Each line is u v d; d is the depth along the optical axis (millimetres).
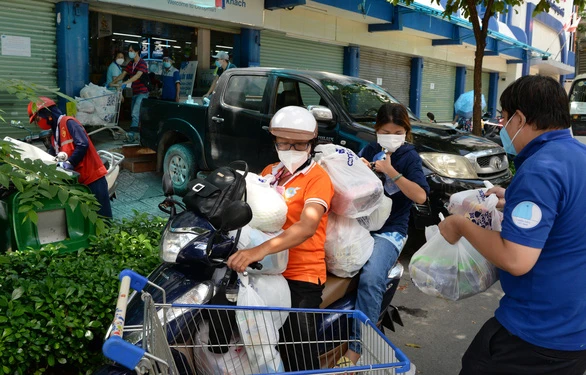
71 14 8367
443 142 6145
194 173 7574
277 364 2367
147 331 1976
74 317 3043
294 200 2592
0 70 7934
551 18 26750
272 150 6590
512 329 2041
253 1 10727
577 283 1931
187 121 7523
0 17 7816
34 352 2916
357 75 14273
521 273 1891
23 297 3111
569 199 1891
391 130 3273
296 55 12648
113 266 3750
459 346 4055
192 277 2512
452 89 19859
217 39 11664
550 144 1977
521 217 1880
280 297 2475
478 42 8719
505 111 2131
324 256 2764
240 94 7086
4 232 4172
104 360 3131
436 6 14750
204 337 2422
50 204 4184
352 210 2805
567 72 29141
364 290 2961
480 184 5734
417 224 5793
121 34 10812
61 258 3914
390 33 14977
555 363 2002
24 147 4535
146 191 7680
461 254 2451
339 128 6137
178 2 9398
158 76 11531
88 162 5062
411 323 4449
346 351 2740
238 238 2320
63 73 8477
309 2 11336
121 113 11602
